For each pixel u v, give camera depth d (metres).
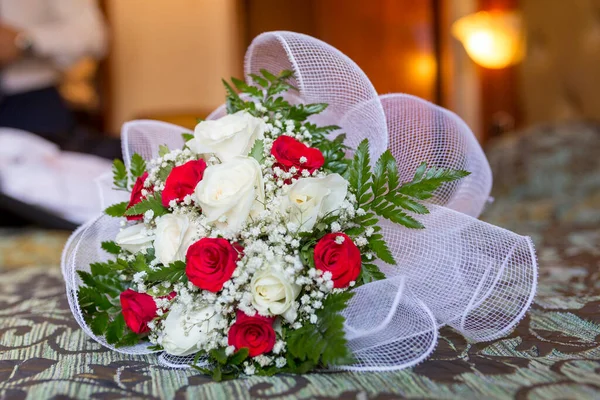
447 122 0.90
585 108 2.73
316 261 0.74
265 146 0.80
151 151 0.97
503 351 0.80
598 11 2.63
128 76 4.44
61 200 2.17
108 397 0.70
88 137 2.60
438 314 0.83
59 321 1.00
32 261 1.68
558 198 2.16
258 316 0.74
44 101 2.77
